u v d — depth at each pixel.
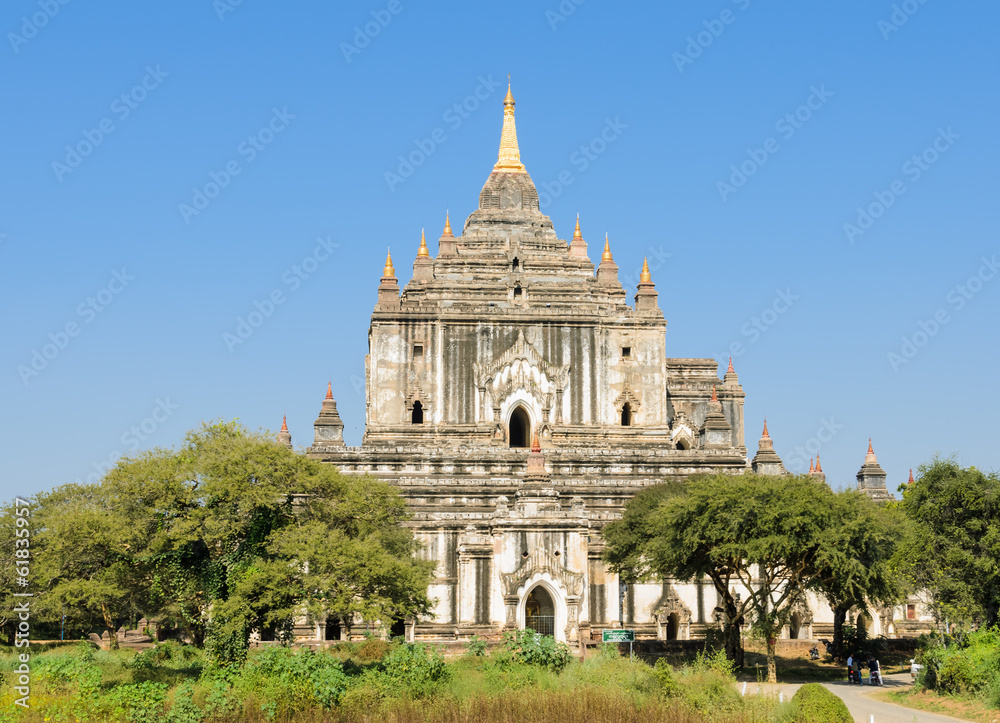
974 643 69.38
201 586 70.81
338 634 91.75
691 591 95.75
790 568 78.94
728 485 78.38
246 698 58.78
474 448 105.56
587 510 97.25
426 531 94.31
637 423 110.62
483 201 121.56
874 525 75.19
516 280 111.75
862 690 70.69
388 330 109.25
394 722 54.72
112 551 69.19
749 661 85.12
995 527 74.19
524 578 86.44
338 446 105.69
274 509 72.19
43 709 59.28
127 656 80.94
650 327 112.25
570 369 110.50
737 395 122.81
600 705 55.25
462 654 77.31
